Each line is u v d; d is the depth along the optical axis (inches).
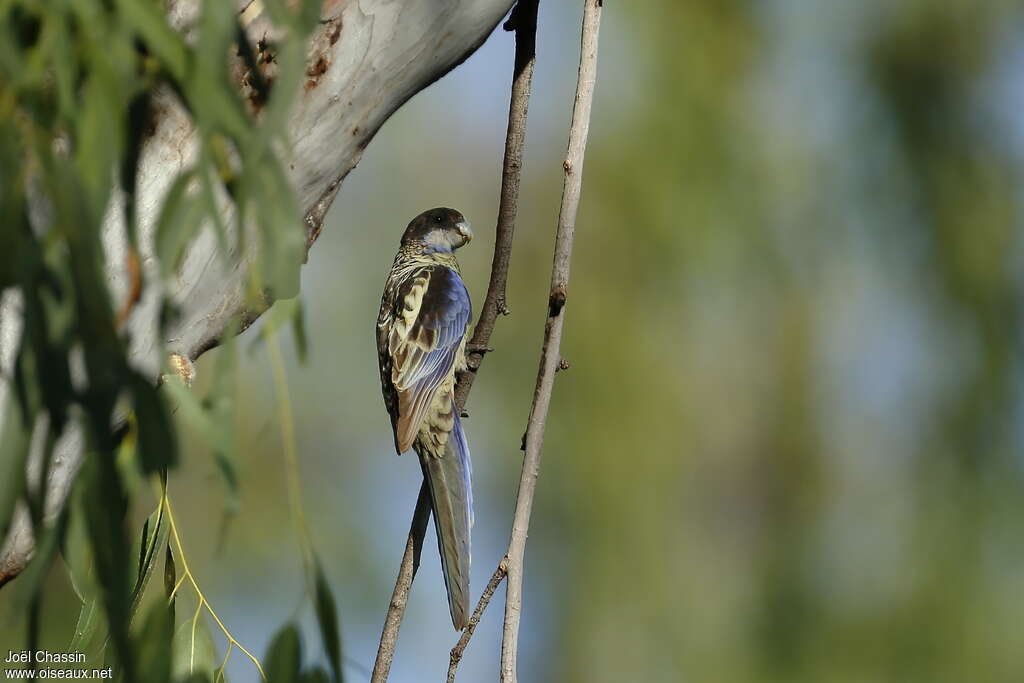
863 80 576.7
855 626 530.3
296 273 163.0
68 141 166.9
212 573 422.3
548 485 517.7
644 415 521.3
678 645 516.7
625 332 522.6
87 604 195.2
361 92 189.3
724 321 545.6
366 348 498.3
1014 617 518.9
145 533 202.7
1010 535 534.6
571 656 515.2
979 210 564.1
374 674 211.9
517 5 228.8
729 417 544.7
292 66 159.2
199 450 408.2
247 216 176.4
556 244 203.6
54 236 155.7
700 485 542.6
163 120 176.4
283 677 197.9
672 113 542.6
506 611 193.2
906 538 541.6
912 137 570.6
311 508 455.2
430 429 261.6
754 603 538.6
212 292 184.9
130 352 180.1
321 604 196.4
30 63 153.0
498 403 523.2
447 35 192.4
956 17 575.8
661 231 531.2
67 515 170.4
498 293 252.2
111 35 155.6
